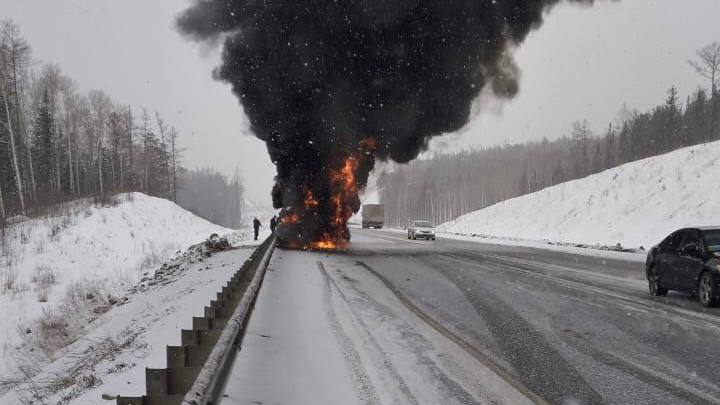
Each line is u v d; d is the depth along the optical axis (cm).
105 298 2070
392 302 1134
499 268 1831
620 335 830
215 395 418
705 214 3159
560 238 4206
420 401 538
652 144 8506
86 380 784
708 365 665
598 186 4759
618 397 549
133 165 8338
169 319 1074
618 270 1781
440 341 791
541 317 974
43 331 1558
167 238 4331
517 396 554
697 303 1128
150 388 384
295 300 1141
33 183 5047
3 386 1074
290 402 530
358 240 3878
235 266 1833
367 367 655
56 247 3189
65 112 6812
